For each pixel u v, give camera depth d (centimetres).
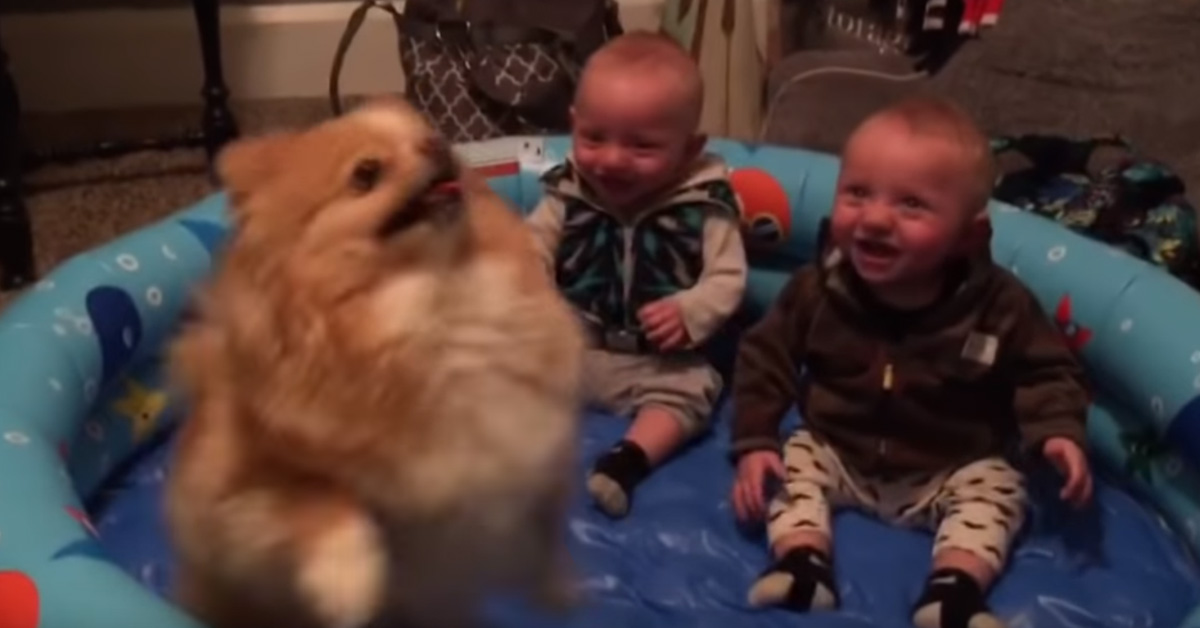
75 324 132
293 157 90
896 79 211
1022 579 130
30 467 111
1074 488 127
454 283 89
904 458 137
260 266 89
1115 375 140
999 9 210
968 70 206
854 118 201
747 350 142
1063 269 147
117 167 233
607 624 123
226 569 94
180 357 98
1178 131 194
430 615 102
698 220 152
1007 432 138
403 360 86
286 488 89
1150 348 135
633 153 146
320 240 87
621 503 138
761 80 228
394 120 93
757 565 133
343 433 86
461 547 95
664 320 149
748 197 164
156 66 255
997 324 133
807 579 126
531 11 207
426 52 205
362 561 88
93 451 135
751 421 140
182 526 96
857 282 136
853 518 139
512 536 98
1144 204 170
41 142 238
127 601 97
